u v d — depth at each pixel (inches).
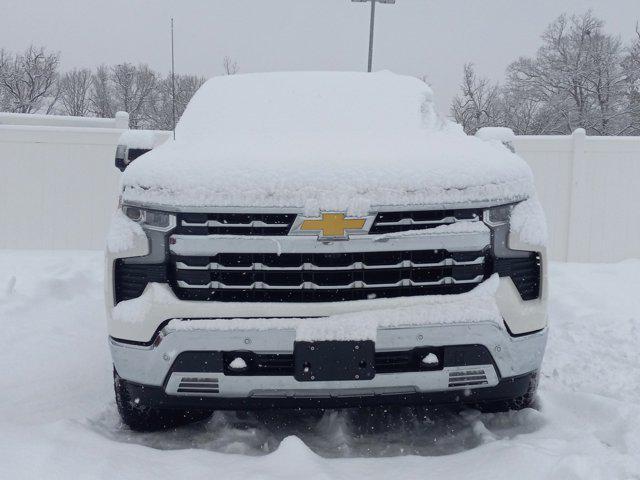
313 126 157.9
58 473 97.3
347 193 109.3
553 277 286.2
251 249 109.5
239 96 171.2
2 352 182.9
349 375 109.9
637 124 1892.2
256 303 110.4
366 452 121.6
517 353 115.4
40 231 354.3
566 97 1973.4
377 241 109.8
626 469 102.2
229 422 134.9
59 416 138.2
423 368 112.0
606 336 197.5
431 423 134.6
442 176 112.3
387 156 117.7
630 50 1959.9
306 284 111.0
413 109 166.7
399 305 110.9
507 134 161.2
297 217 108.7
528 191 120.3
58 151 351.9
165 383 113.3
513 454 107.2
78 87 2231.8
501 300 113.8
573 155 348.8
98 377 164.9
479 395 116.8
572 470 99.3
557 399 142.3
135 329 113.0
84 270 283.4
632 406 132.2
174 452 110.7
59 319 216.2
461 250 112.3
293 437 110.4
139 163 122.1
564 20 2020.2
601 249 353.7
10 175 350.6
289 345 109.3
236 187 109.5
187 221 111.1
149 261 113.4
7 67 2135.8
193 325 110.0
